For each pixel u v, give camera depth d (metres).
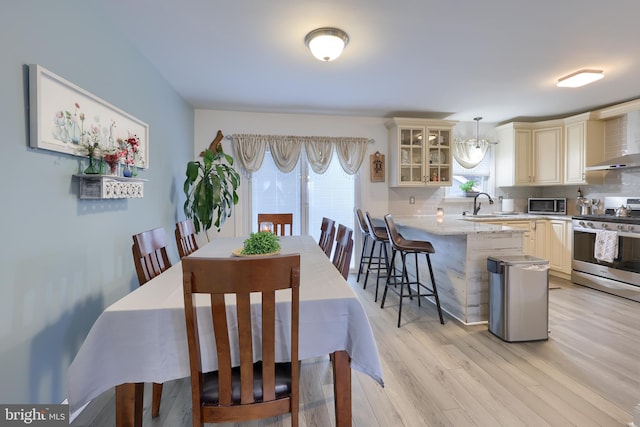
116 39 2.19
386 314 3.02
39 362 1.46
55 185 1.56
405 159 4.38
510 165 4.66
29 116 1.39
